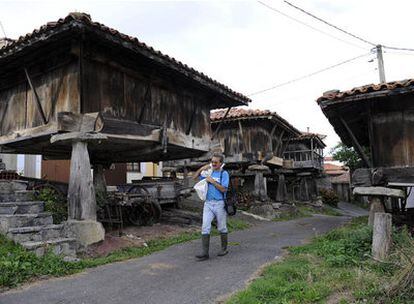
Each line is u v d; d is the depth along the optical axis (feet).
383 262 14.32
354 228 25.34
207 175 18.95
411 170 20.98
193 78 25.58
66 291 13.42
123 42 19.58
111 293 13.14
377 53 43.73
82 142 20.33
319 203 74.02
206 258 18.29
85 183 20.26
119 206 25.68
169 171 54.80
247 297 11.64
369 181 21.33
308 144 71.05
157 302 12.15
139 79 24.44
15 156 40.93
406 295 11.12
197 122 30.60
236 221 35.22
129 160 35.01
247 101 32.91
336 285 12.44
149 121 24.99
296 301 11.19
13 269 14.75
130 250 20.58
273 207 52.54
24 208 20.11
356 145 23.44
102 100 21.50
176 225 29.60
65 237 18.83
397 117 21.99
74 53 19.52
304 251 19.16
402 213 27.50
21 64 22.45
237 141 47.39
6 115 25.57
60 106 21.13
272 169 59.93
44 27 17.69
